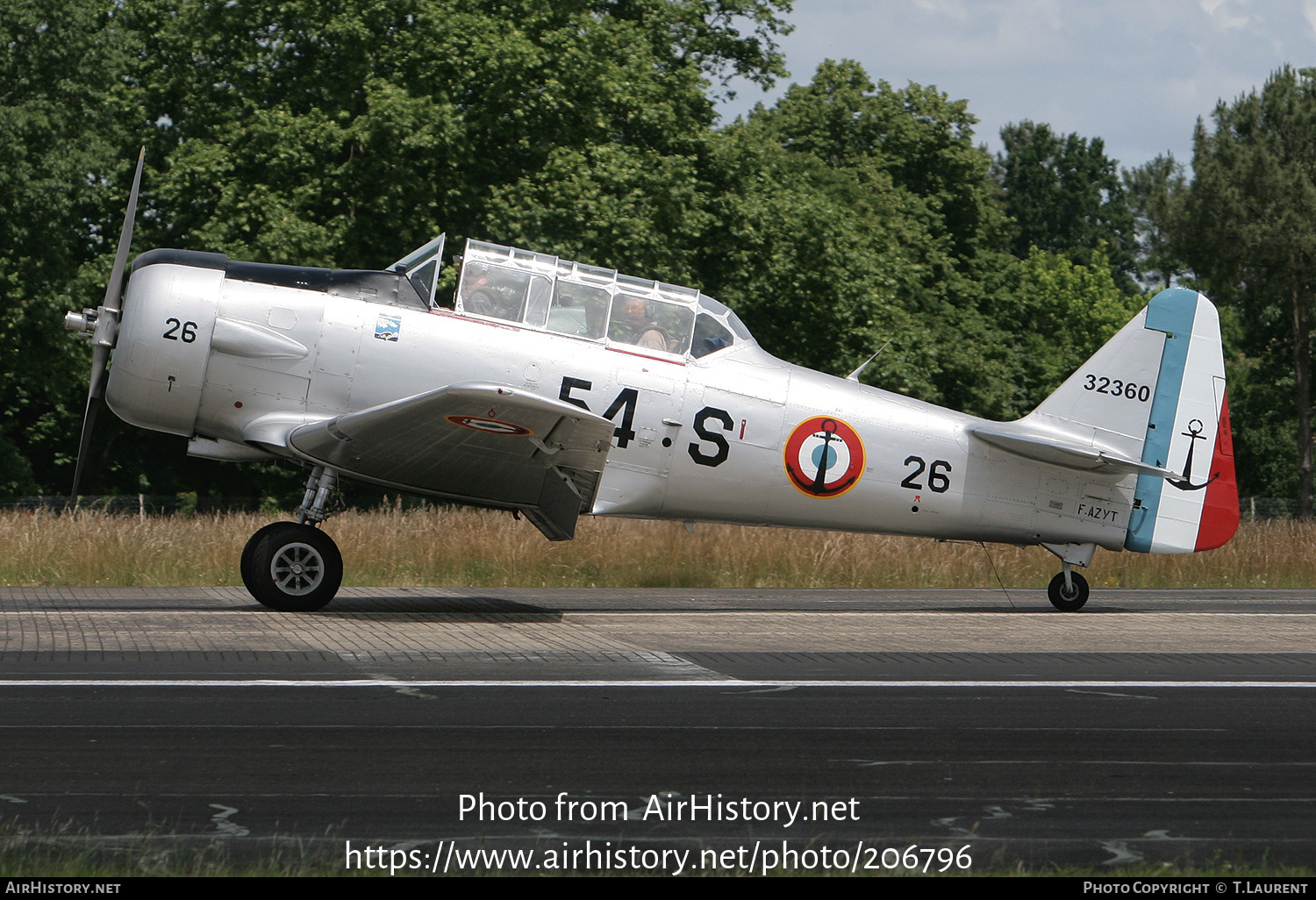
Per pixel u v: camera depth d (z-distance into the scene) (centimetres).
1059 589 3166
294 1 7200
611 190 7106
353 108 7119
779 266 8062
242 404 2705
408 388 2716
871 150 12356
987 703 1845
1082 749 1573
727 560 3938
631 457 2848
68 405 9250
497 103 7269
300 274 2756
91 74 7919
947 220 12356
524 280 2811
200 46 7506
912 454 3028
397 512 4250
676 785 1386
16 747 1477
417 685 1884
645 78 7950
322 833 1201
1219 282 11144
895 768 1473
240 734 1560
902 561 4025
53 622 2520
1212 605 3381
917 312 10738
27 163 7550
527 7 7506
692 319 2905
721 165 8131
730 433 2895
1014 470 3095
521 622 2677
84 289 8019
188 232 7512
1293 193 10769
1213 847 1210
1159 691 1961
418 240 7088
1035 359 12656
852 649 2369
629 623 2723
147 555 3594
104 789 1324
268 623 2550
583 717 1697
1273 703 1881
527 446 2544
